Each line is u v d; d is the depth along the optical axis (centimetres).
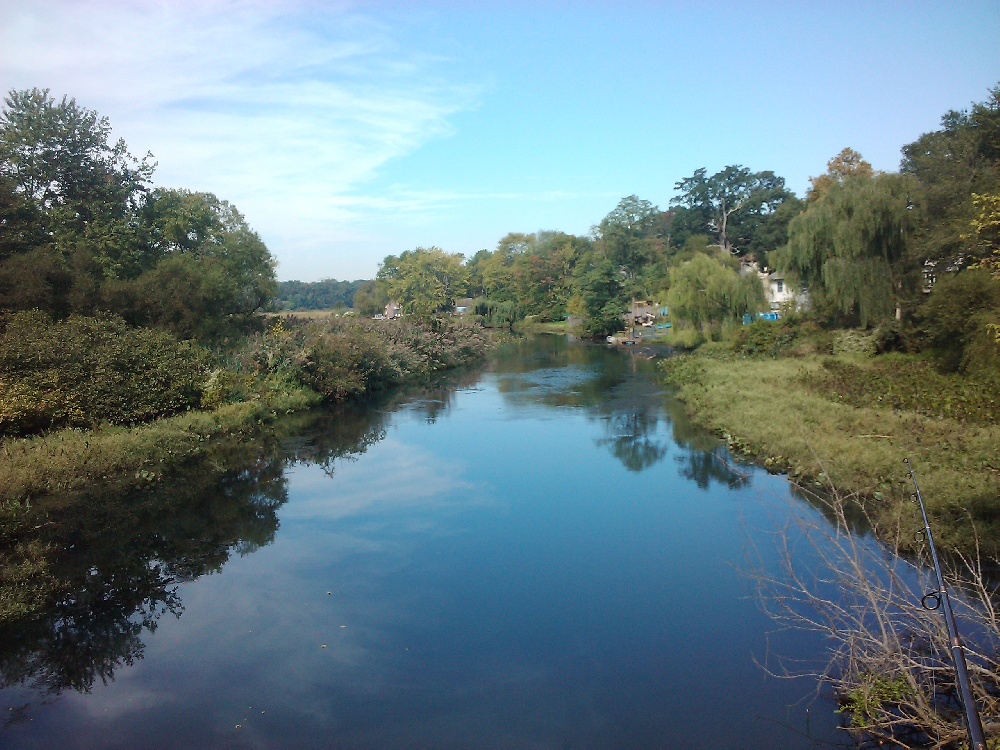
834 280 2730
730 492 1253
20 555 970
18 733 620
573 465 1480
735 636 760
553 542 1038
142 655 751
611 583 895
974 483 1005
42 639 792
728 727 607
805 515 1073
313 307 12312
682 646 741
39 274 2044
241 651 754
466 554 1000
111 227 2683
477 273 9438
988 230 1781
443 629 789
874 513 1036
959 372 2005
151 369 1805
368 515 1180
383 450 1655
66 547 1048
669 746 584
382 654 739
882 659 592
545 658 725
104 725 630
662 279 5747
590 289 5578
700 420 1866
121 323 1986
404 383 2923
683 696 653
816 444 1316
